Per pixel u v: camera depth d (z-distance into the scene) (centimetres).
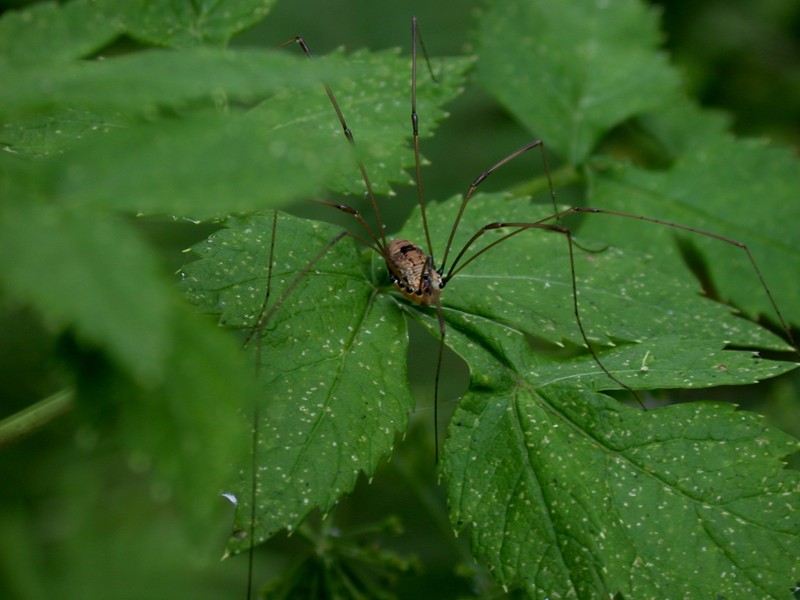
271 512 16
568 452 17
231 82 14
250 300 17
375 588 18
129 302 13
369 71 15
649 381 17
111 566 18
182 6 18
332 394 16
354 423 16
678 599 16
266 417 16
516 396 17
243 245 17
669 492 16
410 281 17
